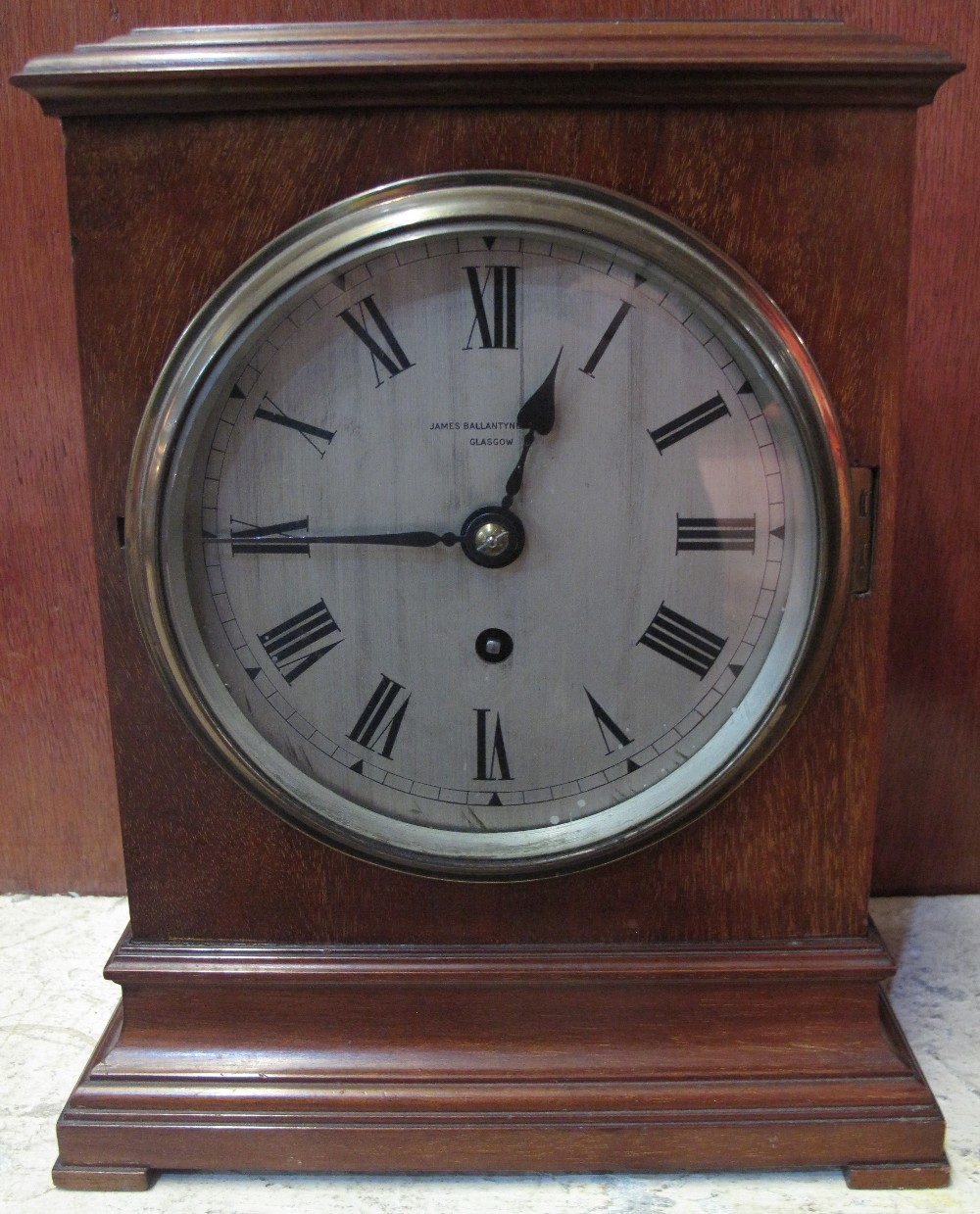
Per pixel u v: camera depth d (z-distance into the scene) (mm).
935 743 506
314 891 382
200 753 374
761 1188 375
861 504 357
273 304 342
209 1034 387
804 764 371
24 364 477
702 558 361
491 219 335
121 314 349
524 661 369
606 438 354
